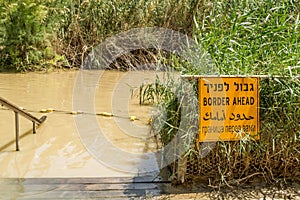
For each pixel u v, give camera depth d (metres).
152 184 2.80
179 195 2.64
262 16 3.44
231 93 2.67
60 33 8.04
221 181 2.75
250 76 2.67
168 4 7.88
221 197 2.63
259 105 2.72
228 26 3.43
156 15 7.97
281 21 3.19
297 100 2.74
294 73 2.80
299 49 3.04
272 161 2.81
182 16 7.71
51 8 7.80
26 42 7.53
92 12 8.03
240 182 2.80
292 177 2.86
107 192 2.68
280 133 2.75
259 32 3.15
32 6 7.39
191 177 2.78
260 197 2.64
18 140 3.63
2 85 6.27
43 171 3.12
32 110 4.85
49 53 7.75
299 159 2.82
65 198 2.58
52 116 4.60
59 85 6.36
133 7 8.02
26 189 2.71
